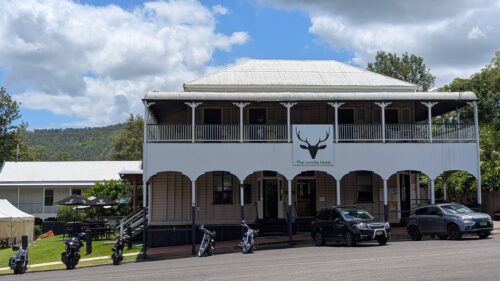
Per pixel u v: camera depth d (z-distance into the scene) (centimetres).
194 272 1681
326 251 2220
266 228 3084
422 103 2900
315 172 3272
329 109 3253
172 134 2845
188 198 3195
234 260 2081
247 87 3275
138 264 2294
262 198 3212
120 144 8119
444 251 1914
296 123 3241
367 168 2878
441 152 2902
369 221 2425
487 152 4094
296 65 3706
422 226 2564
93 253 2891
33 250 3297
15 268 2273
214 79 3359
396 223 3212
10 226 4006
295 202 3234
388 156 2889
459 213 2467
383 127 2892
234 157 2834
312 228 2644
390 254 1912
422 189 4088
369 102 2945
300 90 3312
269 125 2930
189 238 3000
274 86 3294
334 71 3597
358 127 2945
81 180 5553
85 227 3381
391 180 3288
